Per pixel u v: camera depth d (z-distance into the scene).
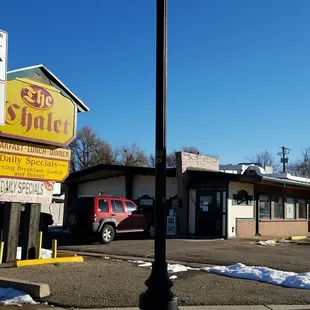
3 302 8.08
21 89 12.02
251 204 25.06
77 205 19.97
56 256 13.37
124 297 8.43
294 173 79.88
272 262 13.84
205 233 23.70
